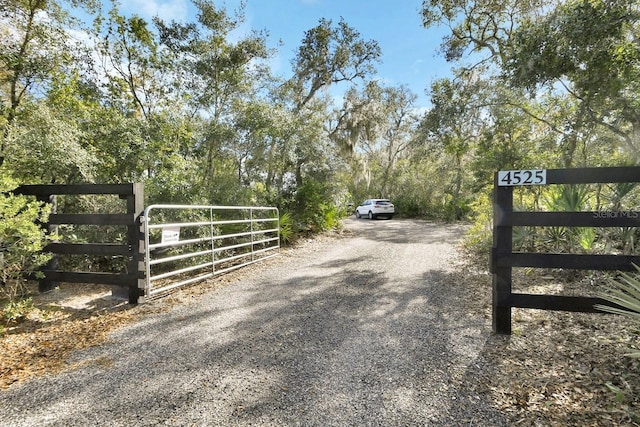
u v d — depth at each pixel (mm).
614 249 4922
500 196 3291
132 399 2365
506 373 2605
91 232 6434
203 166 9484
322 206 11930
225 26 9883
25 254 4320
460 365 2754
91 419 2154
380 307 4246
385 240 10484
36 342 3406
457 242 9695
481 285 5156
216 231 7598
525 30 5133
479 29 9992
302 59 13289
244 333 3512
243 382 2564
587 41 4457
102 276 4703
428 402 2275
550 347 3004
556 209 5168
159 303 4586
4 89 6402
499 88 6836
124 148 7398
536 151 7211
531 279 5027
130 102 9352
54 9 6496
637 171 2943
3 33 6059
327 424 2072
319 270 6469
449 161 17812
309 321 3816
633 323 3320
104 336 3512
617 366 2609
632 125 5191
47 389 2514
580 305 3119
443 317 3857
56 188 4898
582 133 5914
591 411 2117
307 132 11531
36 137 5785
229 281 5734
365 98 15430
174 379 2625
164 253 6789
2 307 4383
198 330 3617
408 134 23969
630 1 4254
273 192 10891
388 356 2941
